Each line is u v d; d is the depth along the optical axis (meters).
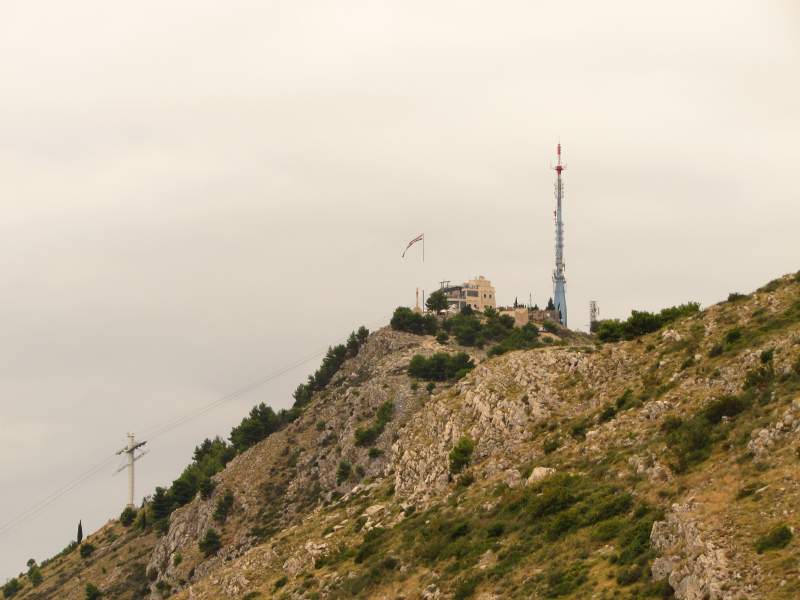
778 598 194.62
